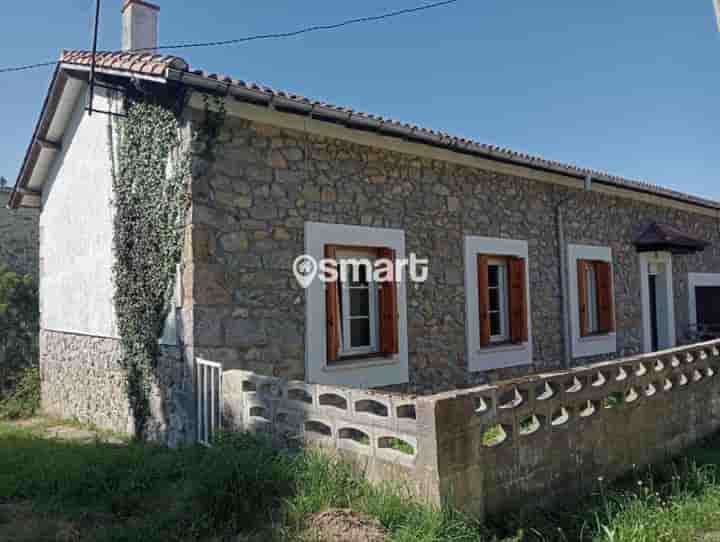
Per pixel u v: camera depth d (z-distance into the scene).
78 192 7.84
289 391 4.01
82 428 7.04
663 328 10.55
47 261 9.36
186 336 4.91
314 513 2.99
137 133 5.92
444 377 6.66
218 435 4.03
